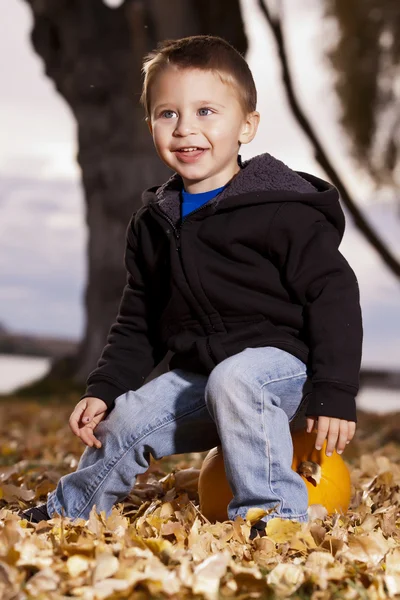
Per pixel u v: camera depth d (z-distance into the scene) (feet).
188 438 11.37
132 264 12.12
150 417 11.12
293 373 10.74
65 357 48.21
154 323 12.08
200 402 11.16
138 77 40.09
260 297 10.93
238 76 11.43
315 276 10.76
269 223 10.88
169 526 10.54
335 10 48.39
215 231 11.00
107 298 43.98
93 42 41.73
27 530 10.26
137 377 11.92
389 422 32.32
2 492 13.50
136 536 9.73
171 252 11.26
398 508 12.83
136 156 42.29
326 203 11.15
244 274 10.91
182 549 9.52
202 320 11.14
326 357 10.53
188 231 11.16
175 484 14.14
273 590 8.60
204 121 11.17
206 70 11.21
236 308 10.93
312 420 10.59
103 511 10.93
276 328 10.94
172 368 11.73
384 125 49.78
